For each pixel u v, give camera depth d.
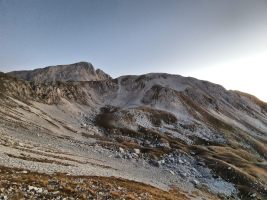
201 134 171.50
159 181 69.19
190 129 175.38
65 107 163.50
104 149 93.81
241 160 114.62
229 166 97.94
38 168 36.53
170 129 169.00
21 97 140.00
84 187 30.80
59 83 195.38
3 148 43.97
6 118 86.44
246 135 189.25
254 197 82.81
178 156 108.50
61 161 50.47
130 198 32.44
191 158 108.38
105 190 33.25
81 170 46.25
